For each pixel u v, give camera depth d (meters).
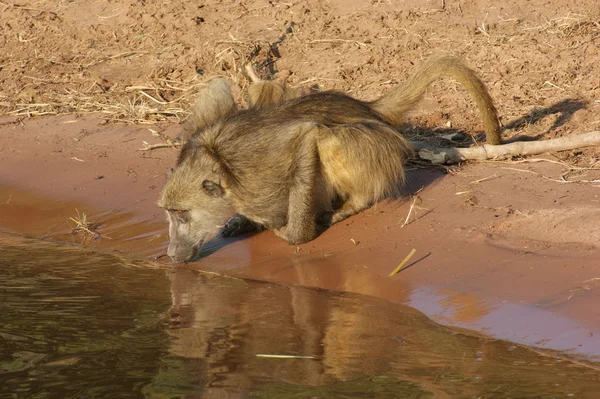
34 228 13.38
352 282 10.67
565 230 11.05
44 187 14.62
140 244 12.58
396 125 13.52
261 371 8.63
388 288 10.38
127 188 14.21
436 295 10.01
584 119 14.73
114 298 10.75
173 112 17.23
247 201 11.75
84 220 13.23
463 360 8.55
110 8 22.02
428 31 18.78
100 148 15.88
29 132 16.94
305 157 11.61
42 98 18.50
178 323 9.90
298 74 18.00
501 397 7.79
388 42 18.62
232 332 9.62
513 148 13.55
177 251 11.73
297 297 10.45
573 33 17.84
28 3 22.94
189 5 21.33
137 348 9.34
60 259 12.20
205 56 19.09
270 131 11.74
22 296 10.87
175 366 8.81
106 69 19.58
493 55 17.50
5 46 21.08
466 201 12.27
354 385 8.24
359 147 11.70
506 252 10.71
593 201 11.76
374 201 12.64
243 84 17.78
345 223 12.26
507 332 9.00
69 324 9.97
